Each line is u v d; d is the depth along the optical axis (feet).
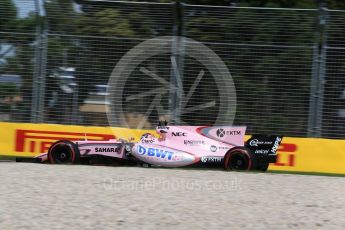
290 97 151.74
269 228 71.56
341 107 149.48
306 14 150.51
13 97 157.28
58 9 156.25
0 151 155.12
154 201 84.84
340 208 84.28
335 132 149.48
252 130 152.97
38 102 156.97
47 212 76.43
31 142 154.71
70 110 156.97
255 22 153.07
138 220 73.46
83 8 156.46
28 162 142.92
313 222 75.05
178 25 155.43
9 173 108.88
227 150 131.54
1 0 156.97
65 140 143.95
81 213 76.23
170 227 70.64
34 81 157.07
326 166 145.07
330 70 150.00
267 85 152.66
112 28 156.15
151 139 135.44
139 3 155.22
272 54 152.56
